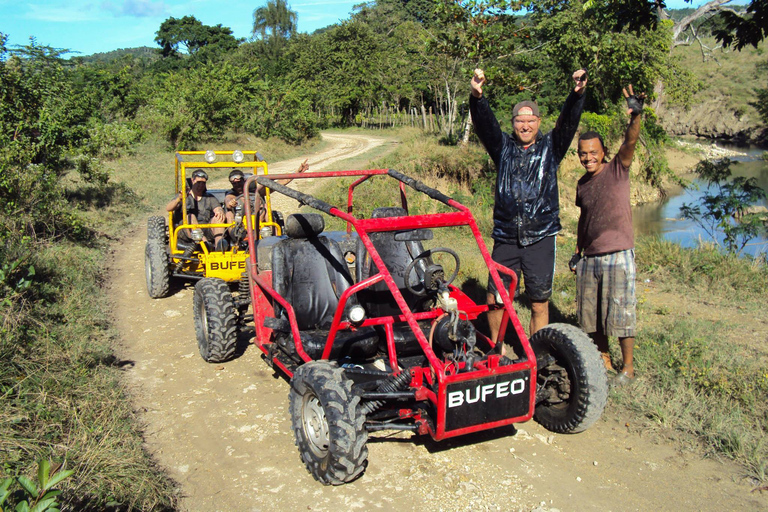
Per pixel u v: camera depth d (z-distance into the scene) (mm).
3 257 6676
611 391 4766
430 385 3832
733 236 9406
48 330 5551
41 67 12148
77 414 4230
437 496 3646
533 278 4941
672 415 4445
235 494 3688
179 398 4988
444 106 39312
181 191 7711
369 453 4137
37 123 11797
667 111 54844
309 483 3801
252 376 5434
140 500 3441
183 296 7988
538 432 4414
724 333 5992
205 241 7406
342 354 4461
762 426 4281
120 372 5449
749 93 52094
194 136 27172
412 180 5016
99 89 33750
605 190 4805
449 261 8484
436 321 4117
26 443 3654
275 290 4918
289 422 4594
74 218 9930
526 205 4844
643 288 7711
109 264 9531
